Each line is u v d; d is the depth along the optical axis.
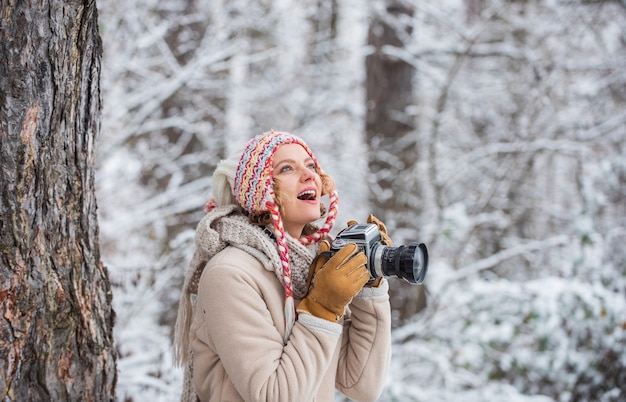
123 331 3.62
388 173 5.71
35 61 1.51
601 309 3.96
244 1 5.73
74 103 1.67
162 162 5.68
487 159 6.64
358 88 7.43
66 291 1.67
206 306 1.58
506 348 4.23
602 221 5.62
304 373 1.51
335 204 1.85
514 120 6.57
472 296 4.20
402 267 1.58
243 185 1.67
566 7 6.86
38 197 1.57
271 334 1.56
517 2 7.01
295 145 1.73
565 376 4.01
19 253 1.53
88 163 1.76
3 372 1.53
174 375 3.33
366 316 1.76
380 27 6.11
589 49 7.40
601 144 6.99
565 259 4.78
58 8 1.54
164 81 5.32
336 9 7.46
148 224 5.10
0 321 1.51
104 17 5.06
